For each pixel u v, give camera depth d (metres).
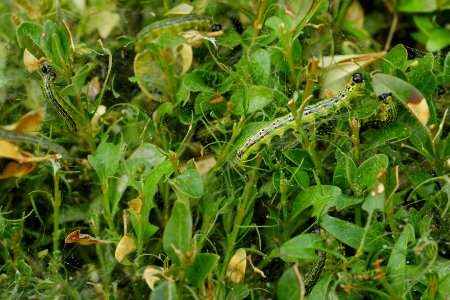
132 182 0.34
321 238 0.32
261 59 0.35
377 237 0.31
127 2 0.41
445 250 0.34
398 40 0.41
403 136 0.34
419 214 0.33
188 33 0.38
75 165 0.38
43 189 0.38
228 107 0.36
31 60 0.36
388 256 0.32
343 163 0.33
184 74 0.38
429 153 0.34
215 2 0.39
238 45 0.39
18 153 0.36
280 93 0.36
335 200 0.32
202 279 0.30
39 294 0.35
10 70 0.39
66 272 0.35
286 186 0.34
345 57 0.37
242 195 0.34
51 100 0.35
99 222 0.36
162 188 0.36
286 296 0.29
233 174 0.36
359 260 0.31
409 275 0.31
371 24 0.41
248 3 0.38
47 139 0.37
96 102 0.37
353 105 0.35
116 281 0.35
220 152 0.35
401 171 0.35
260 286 0.35
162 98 0.38
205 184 0.35
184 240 0.29
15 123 0.37
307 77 0.33
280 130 0.34
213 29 0.39
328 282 0.32
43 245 0.37
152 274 0.31
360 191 0.33
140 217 0.34
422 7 0.40
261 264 0.34
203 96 0.36
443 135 0.36
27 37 0.38
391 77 0.31
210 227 0.34
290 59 0.36
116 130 0.38
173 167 0.33
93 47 0.40
